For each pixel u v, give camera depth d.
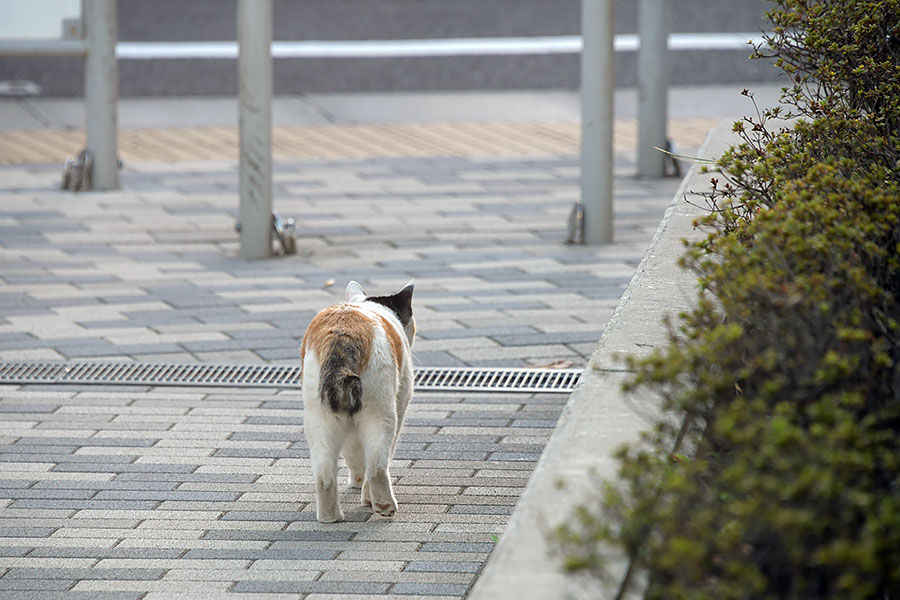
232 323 13.78
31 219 18.91
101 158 20.84
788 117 8.76
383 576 7.72
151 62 30.69
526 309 14.13
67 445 10.27
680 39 33.03
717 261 7.47
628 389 4.87
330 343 8.34
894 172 6.87
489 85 31.62
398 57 31.42
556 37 34.56
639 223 18.45
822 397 4.75
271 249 16.86
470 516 8.75
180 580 7.70
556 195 20.53
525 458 9.89
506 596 4.34
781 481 4.14
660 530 4.46
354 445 9.14
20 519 8.76
